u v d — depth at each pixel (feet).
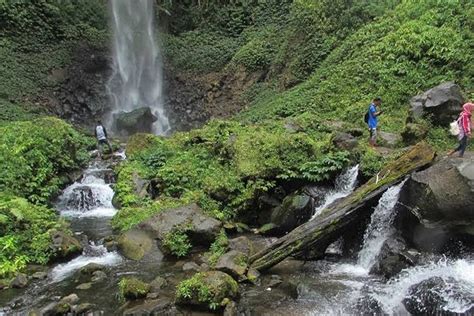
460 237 26.63
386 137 43.24
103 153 58.39
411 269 25.68
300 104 61.57
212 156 44.27
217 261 28.22
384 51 58.39
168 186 41.34
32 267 29.78
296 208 34.68
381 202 29.37
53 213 38.14
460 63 51.34
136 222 35.40
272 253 28.37
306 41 75.82
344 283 26.37
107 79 89.76
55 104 78.48
